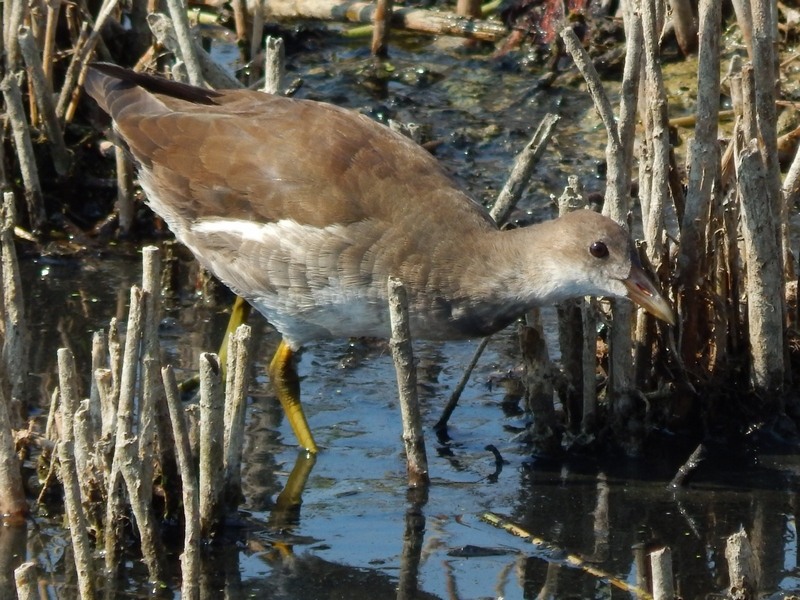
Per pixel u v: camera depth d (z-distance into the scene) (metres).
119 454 8.56
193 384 11.59
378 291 10.34
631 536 9.44
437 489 10.08
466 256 10.27
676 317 10.74
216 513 9.29
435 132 15.73
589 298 10.27
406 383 9.68
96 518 9.10
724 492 10.02
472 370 11.59
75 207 14.35
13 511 9.44
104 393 9.04
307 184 10.45
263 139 10.80
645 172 10.66
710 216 10.63
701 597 8.72
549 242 10.09
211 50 17.14
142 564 9.01
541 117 16.06
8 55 14.28
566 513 9.75
